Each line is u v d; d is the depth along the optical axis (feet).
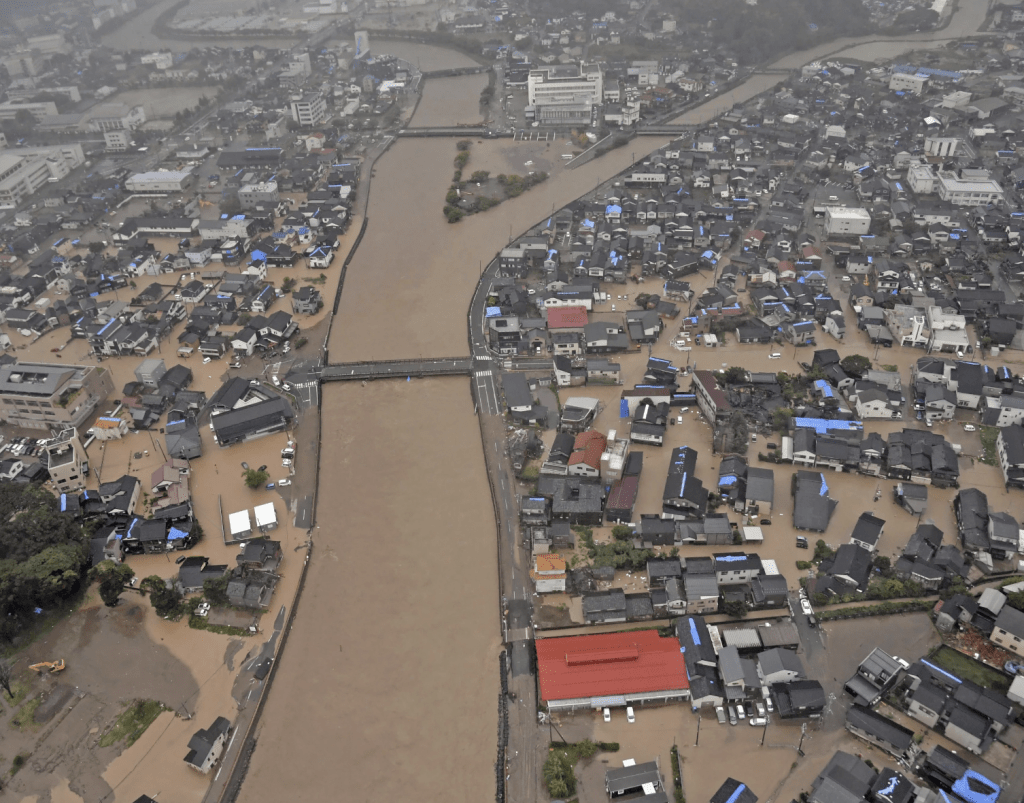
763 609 365.40
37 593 376.89
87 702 342.03
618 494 423.23
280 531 424.87
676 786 296.10
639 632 350.43
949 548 381.60
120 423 497.46
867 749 306.76
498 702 334.03
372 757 316.40
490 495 441.27
